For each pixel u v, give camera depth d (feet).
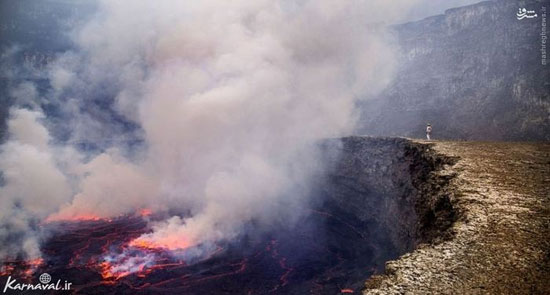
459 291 23.57
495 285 24.16
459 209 39.52
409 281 25.20
